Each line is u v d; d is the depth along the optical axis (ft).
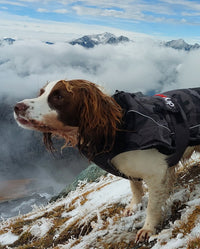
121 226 2.98
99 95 2.20
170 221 2.68
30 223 4.61
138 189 3.17
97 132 2.18
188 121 2.50
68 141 2.41
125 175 2.63
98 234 3.04
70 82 2.22
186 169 3.77
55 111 2.18
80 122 2.20
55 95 2.18
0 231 4.72
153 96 2.65
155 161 2.37
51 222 4.17
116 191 4.25
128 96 2.39
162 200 2.52
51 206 5.27
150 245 2.45
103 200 4.11
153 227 2.59
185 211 2.63
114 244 2.76
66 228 3.77
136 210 3.17
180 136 2.41
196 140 2.52
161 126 2.30
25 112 2.16
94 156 2.33
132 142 2.25
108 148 2.26
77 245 3.06
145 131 2.26
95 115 2.15
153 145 2.22
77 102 2.17
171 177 2.88
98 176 5.84
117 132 2.27
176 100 2.56
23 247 3.82
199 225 2.29
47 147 2.48
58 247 3.36
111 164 2.42
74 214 4.19
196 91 2.79
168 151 2.33
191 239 2.10
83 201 4.52
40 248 3.66
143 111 2.34
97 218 3.55
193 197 2.84
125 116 2.29
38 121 2.17
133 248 2.56
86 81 2.25
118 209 3.54
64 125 2.24
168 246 2.17
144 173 2.42
